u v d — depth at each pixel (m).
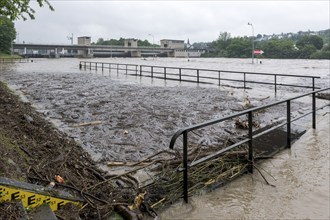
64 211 3.67
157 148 7.28
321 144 6.91
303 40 124.88
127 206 3.96
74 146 7.14
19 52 127.38
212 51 159.12
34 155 5.60
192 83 23.14
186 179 4.27
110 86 20.61
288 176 5.20
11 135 6.28
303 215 3.96
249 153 5.31
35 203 3.55
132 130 8.91
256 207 4.19
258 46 135.62
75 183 4.80
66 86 20.39
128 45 145.12
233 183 4.93
